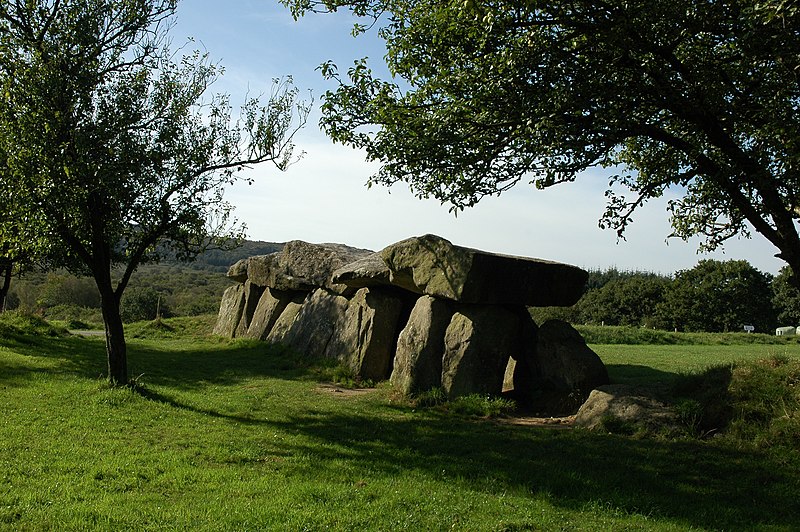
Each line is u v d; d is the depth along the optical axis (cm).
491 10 832
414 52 1013
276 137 1368
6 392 1272
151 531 631
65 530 627
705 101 902
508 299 1421
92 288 6206
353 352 1727
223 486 787
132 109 1270
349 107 1053
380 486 802
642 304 7425
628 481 831
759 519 710
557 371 1378
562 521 693
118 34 1296
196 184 1341
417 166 1028
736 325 6700
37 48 1205
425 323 1472
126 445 960
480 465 905
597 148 881
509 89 932
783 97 862
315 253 2122
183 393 1438
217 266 11419
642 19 832
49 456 878
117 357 1341
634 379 1564
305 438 1062
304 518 673
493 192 1004
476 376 1378
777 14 664
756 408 984
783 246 883
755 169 862
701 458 905
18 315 2459
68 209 1148
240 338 2428
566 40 909
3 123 1155
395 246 1538
